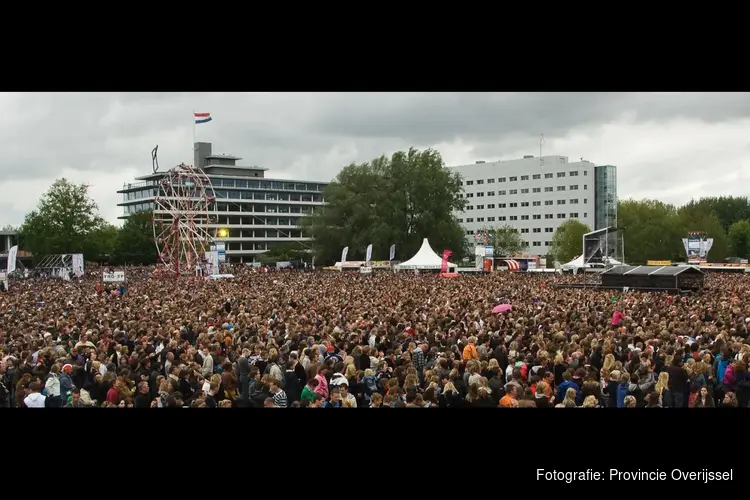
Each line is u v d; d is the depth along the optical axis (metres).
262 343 16.86
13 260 52.78
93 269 100.38
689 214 136.50
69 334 20.44
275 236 187.75
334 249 113.38
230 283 54.84
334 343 17.19
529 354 15.12
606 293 38.75
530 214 167.50
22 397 12.35
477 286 43.97
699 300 32.19
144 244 135.38
